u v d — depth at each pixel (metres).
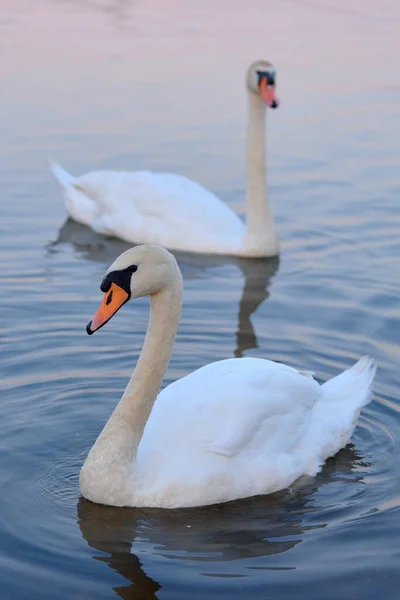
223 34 27.64
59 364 10.91
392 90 22.94
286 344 11.62
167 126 20.22
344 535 8.02
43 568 7.52
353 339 11.75
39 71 23.67
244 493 8.59
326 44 26.72
